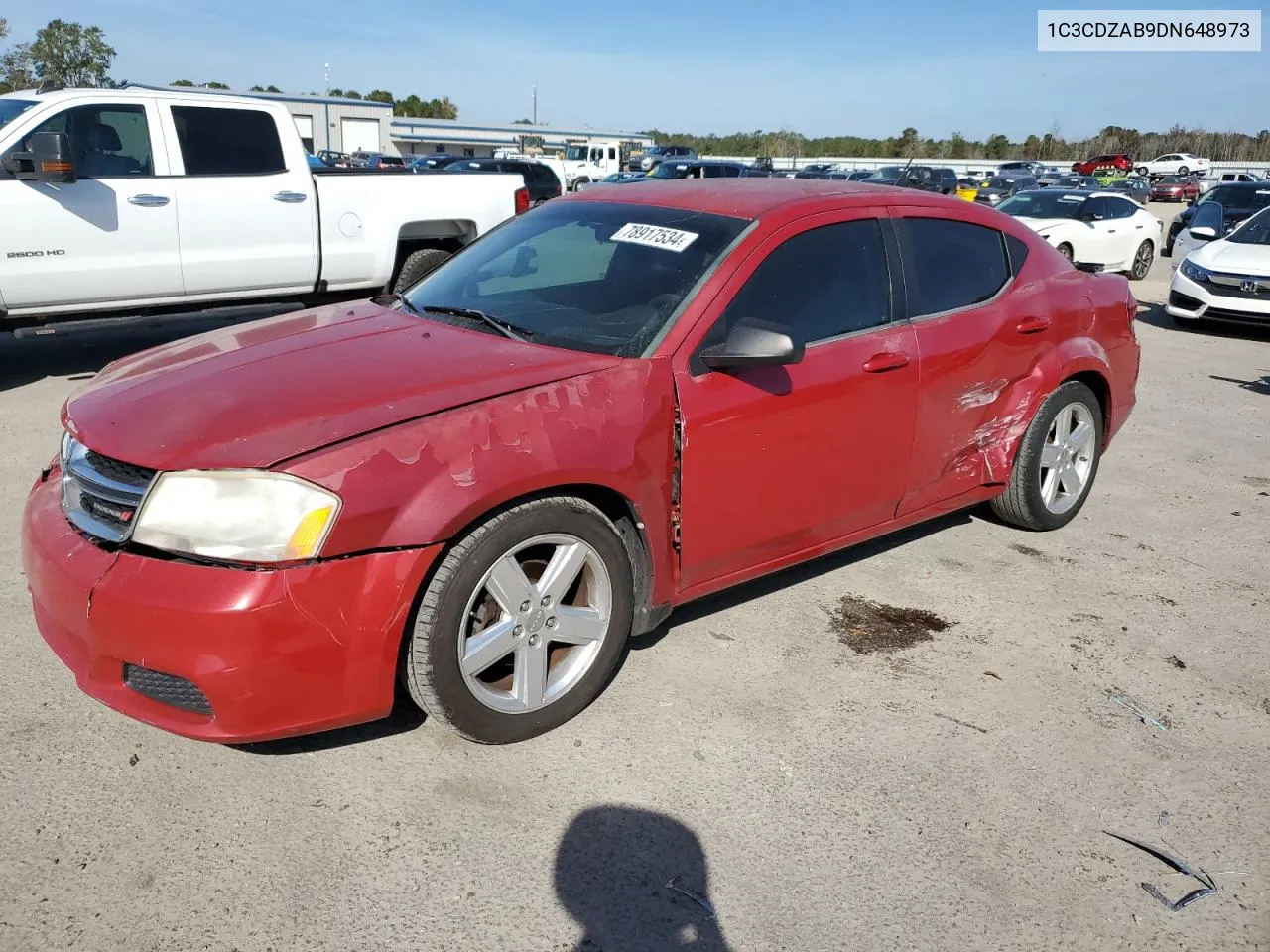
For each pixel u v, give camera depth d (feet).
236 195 24.20
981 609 13.04
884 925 7.65
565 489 9.36
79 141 22.16
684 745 9.75
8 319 21.90
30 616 11.72
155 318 23.68
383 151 182.91
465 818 8.59
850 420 11.66
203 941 7.20
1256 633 12.71
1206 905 8.01
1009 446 14.24
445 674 8.73
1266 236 35.94
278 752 9.39
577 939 7.37
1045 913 7.85
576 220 12.69
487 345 10.23
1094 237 49.90
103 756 9.22
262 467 7.91
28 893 7.55
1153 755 10.00
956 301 13.23
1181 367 29.78
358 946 7.22
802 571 13.97
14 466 17.12
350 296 27.73
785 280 11.21
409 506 8.21
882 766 9.59
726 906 7.76
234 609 7.71
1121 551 15.23
